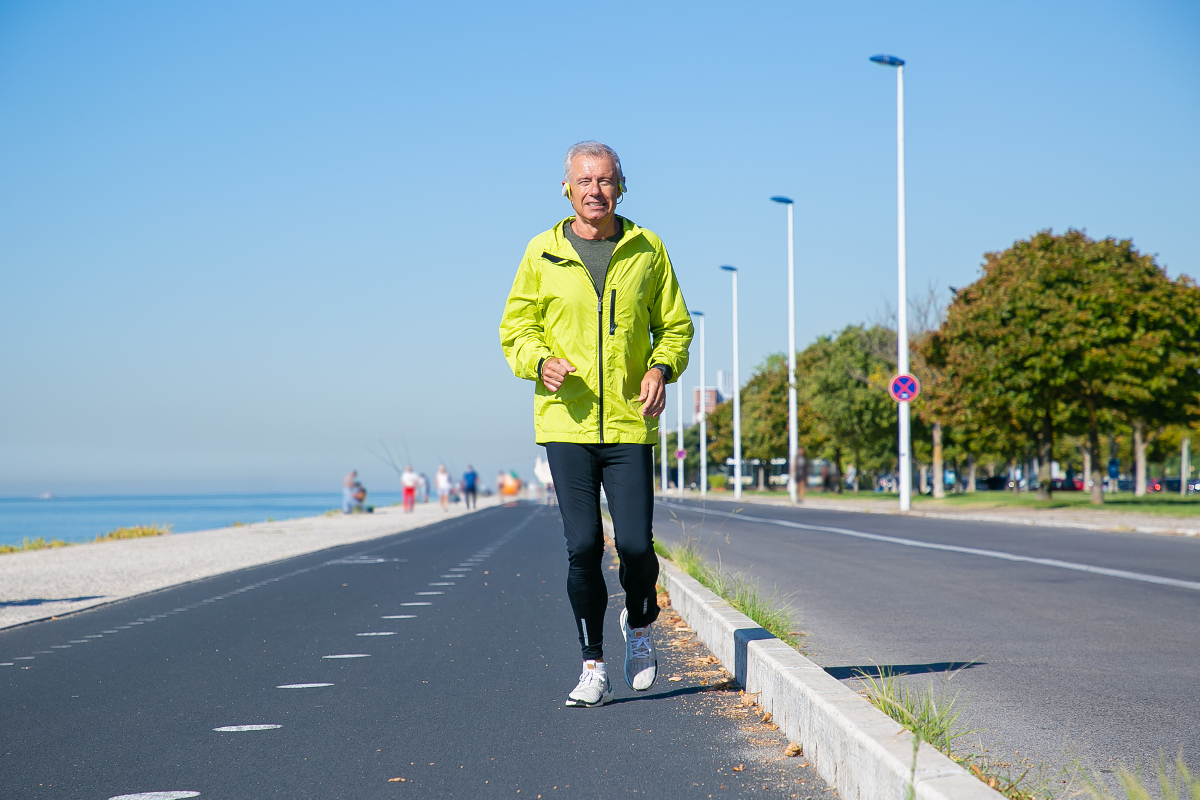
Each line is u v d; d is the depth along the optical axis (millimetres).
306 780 4098
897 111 31391
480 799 3781
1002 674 5988
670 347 5059
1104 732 4598
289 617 9773
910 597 9906
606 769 4121
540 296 5020
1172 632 7590
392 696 5789
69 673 6898
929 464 81875
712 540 18906
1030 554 14961
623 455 5020
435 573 14445
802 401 72688
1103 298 32031
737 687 5680
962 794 2754
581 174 4887
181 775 4230
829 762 3812
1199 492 71000
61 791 4055
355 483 50750
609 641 7770
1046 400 34000
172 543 25234
